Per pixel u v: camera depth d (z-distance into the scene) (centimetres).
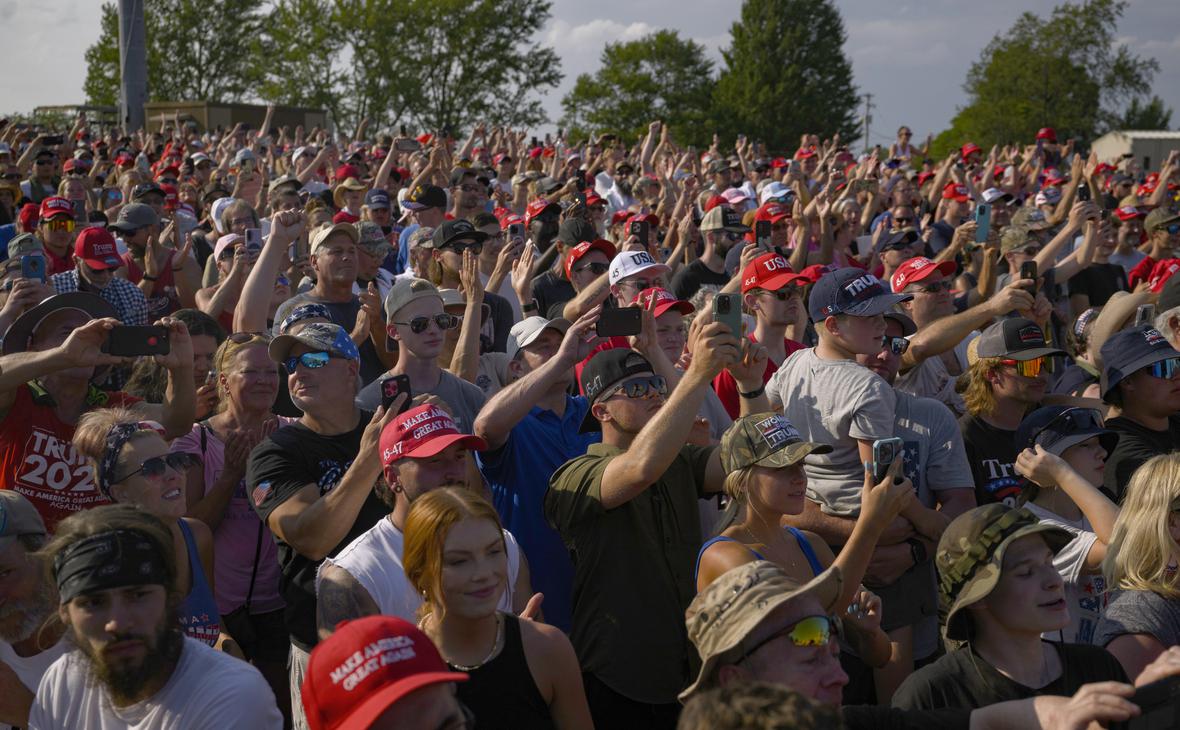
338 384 425
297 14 7362
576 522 401
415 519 315
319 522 375
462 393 525
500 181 1627
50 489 455
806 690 270
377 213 1032
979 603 305
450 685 232
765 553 381
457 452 367
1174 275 630
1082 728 259
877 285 479
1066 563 416
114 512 293
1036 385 497
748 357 473
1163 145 4294
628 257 621
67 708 303
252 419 472
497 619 326
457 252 700
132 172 1338
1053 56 7750
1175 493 337
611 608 394
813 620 272
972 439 511
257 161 1644
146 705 293
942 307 657
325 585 354
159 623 289
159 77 7488
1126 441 502
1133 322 654
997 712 281
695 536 417
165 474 387
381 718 221
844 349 484
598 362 425
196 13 7462
